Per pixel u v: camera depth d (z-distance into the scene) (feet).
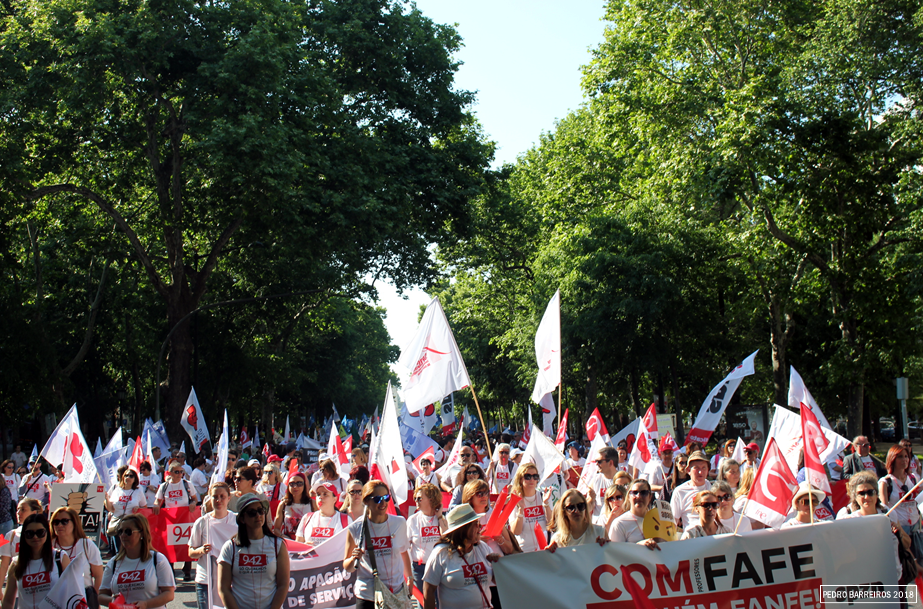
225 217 98.07
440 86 113.60
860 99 86.63
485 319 173.78
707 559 22.31
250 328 150.00
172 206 99.14
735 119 83.61
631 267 103.91
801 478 33.55
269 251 104.99
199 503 52.95
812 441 25.85
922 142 80.59
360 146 100.48
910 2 80.74
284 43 95.50
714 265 103.50
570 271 112.57
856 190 82.28
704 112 92.27
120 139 96.27
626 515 24.97
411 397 35.76
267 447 86.79
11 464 57.88
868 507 24.64
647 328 106.52
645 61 96.53
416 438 54.85
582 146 129.80
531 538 28.45
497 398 188.65
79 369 146.61
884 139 82.99
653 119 95.04
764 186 86.84
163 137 101.76
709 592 22.17
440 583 21.25
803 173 83.25
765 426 86.43
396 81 110.22
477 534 21.45
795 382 38.27
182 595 39.14
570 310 113.19
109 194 105.60
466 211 110.63
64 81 88.33
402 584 24.58
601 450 35.42
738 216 100.78
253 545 21.53
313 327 185.57
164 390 108.17
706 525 24.89
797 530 22.67
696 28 92.84
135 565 22.99
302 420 277.23
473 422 202.39
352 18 108.78
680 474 41.57
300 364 208.23
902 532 23.81
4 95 87.04
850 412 92.07
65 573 23.04
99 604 22.74
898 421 147.84
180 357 104.01
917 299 82.43
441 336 35.73
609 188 126.31
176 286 104.06
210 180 97.71
